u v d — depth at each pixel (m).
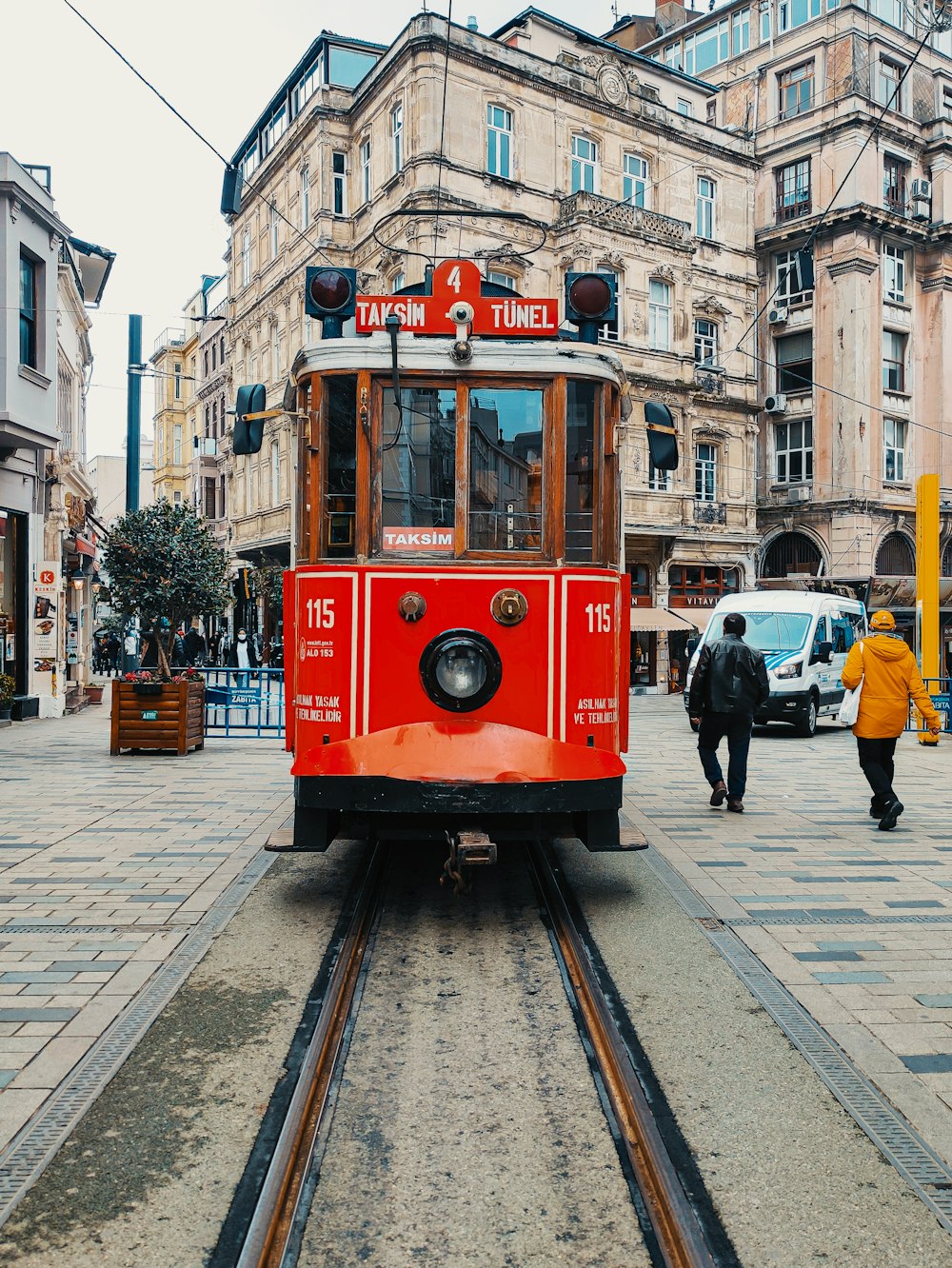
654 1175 3.29
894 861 7.63
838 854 7.86
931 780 12.27
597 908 6.34
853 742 17.56
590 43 32.62
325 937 5.75
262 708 15.38
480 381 6.14
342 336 6.37
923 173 38.00
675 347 32.53
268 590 35.22
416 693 5.97
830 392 35.94
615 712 6.24
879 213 35.25
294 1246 2.96
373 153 29.80
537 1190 3.27
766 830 8.84
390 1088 3.97
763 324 37.56
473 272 6.24
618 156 31.78
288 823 8.66
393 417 6.12
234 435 6.66
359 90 30.28
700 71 41.00
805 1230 3.02
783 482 37.66
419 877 7.29
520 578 6.03
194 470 50.91
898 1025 4.49
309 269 6.45
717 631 19.42
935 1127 3.60
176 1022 4.52
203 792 10.22
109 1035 4.30
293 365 6.54
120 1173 3.30
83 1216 3.07
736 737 9.76
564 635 6.03
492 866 7.57
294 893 6.68
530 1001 4.87
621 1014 4.65
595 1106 3.82
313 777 5.75
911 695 9.12
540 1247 2.97
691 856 7.80
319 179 31.09
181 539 14.33
